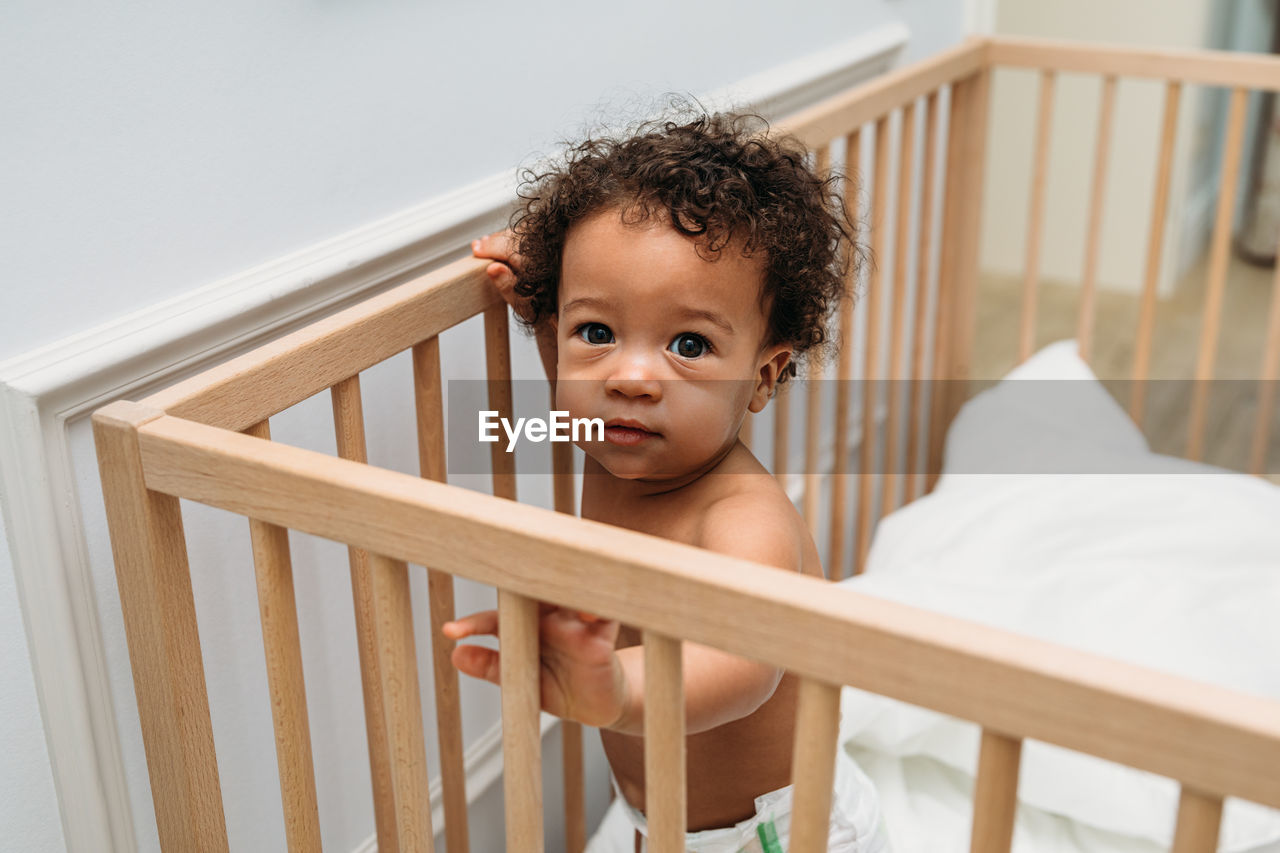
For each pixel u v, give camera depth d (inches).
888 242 79.9
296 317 41.2
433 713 52.7
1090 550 58.6
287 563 28.6
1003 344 119.3
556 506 45.8
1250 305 126.8
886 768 51.2
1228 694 19.3
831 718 22.7
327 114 41.2
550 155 50.8
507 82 48.1
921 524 62.8
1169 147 70.5
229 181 38.5
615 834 48.1
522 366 52.4
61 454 35.1
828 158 55.4
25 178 33.2
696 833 39.3
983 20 86.4
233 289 38.8
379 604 26.9
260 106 38.9
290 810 31.2
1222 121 138.6
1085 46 69.5
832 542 69.9
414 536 25.4
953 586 55.7
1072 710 20.0
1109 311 126.6
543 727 58.0
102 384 35.7
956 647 20.6
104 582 37.5
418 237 44.1
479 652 25.6
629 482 37.5
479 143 47.5
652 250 32.3
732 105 58.4
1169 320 123.6
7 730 36.6
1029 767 47.6
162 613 30.5
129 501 29.3
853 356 79.5
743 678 27.2
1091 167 131.0
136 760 39.9
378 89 42.8
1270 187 134.3
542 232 35.6
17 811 37.5
